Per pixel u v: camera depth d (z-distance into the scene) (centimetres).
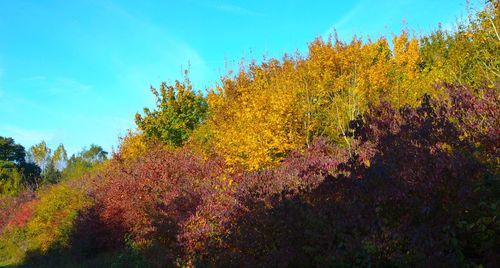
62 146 6438
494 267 468
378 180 538
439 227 494
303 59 2108
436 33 2156
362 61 1845
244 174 1087
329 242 537
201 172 1397
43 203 2544
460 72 1317
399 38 2317
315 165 859
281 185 796
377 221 519
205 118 2355
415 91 1350
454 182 496
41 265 1920
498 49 1304
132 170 1722
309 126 1348
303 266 592
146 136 2417
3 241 2711
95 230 1622
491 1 1421
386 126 663
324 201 598
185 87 2462
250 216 710
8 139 6681
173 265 955
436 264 451
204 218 927
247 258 672
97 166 3125
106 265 1388
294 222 602
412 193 514
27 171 6619
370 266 488
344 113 1330
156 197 1330
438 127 580
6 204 3653
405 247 489
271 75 2034
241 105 1644
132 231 1368
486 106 655
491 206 485
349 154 865
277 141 1275
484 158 574
